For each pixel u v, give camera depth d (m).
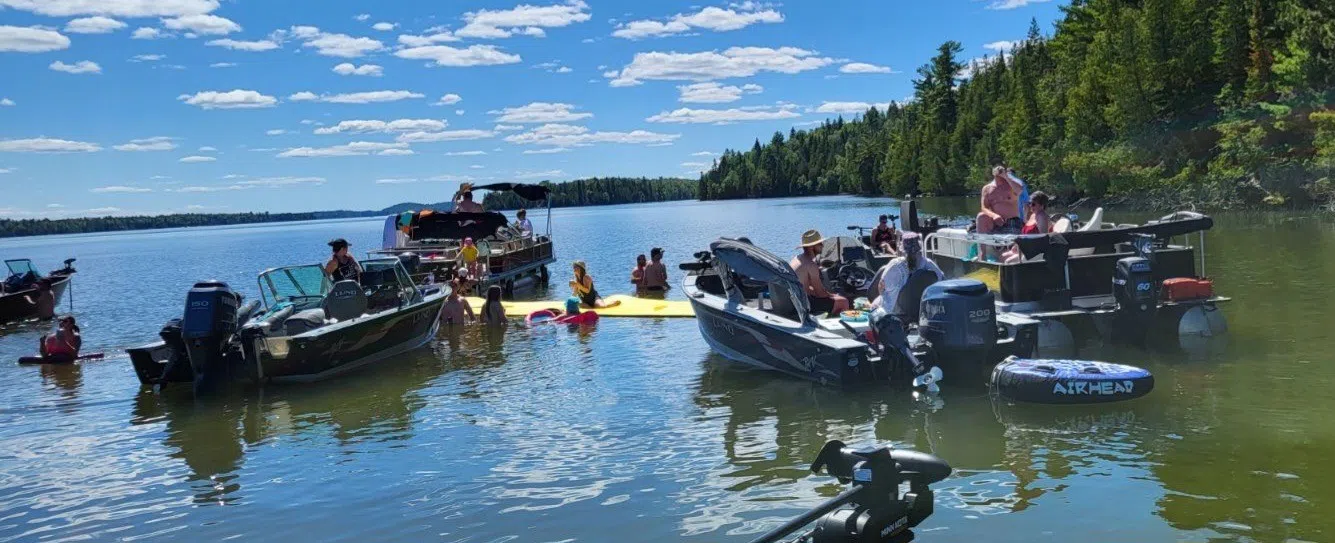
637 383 10.32
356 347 11.84
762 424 8.37
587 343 13.05
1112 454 6.98
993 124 90.19
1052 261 10.35
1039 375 8.35
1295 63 47.72
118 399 10.73
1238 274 16.55
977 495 6.31
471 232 22.56
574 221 86.50
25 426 9.56
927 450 7.34
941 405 8.64
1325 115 42.66
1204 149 56.66
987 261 11.03
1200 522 5.66
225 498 7.11
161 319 18.86
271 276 13.18
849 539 4.40
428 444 8.28
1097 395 8.16
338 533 6.29
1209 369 9.33
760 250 10.27
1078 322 10.41
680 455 7.59
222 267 38.44
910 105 136.62
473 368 11.67
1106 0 71.81
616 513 6.38
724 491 6.70
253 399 10.48
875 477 4.43
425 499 6.86
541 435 8.40
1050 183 69.38
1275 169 41.41
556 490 6.90
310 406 10.02
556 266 27.81
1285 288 14.45
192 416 9.77
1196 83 60.75
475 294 18.92
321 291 13.55
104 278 33.06
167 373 11.02
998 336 9.62
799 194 187.50
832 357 9.23
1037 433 7.61
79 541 6.36
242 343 10.72
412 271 18.81
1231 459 6.72
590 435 8.32
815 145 191.00
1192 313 10.85
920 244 10.05
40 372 12.57
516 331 14.46
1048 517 5.87
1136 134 60.00
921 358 9.00
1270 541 5.35
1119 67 62.16
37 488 7.52
